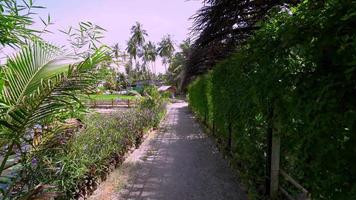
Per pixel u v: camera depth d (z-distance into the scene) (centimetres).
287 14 273
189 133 1170
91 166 444
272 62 256
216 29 471
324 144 167
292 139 223
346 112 147
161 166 650
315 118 169
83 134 405
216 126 827
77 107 268
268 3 395
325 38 165
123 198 453
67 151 326
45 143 259
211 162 679
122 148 667
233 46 571
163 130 1262
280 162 349
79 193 399
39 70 210
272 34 265
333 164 163
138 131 883
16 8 243
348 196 152
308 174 202
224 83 565
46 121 249
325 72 173
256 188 393
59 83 191
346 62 150
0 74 206
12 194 248
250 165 423
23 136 226
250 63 329
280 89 235
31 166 264
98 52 208
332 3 162
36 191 229
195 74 1129
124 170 609
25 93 200
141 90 2005
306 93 185
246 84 360
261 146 392
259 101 303
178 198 454
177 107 2839
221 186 504
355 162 148
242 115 402
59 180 307
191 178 556
